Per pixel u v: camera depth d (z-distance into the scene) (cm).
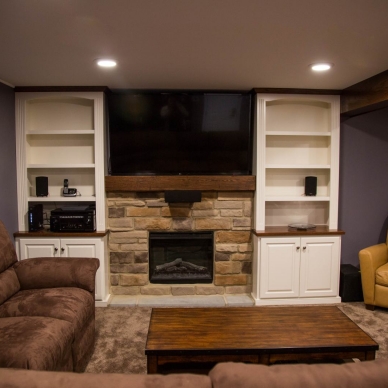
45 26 198
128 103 356
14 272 256
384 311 338
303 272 357
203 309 239
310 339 197
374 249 346
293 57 254
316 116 386
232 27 201
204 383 100
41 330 188
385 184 391
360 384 98
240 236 376
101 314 332
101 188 357
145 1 168
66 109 371
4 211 329
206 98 359
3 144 326
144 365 244
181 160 367
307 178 379
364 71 290
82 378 100
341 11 179
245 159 370
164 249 399
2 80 320
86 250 347
